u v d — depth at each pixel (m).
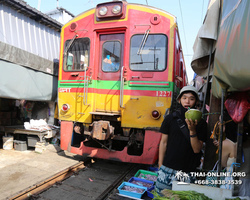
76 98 4.61
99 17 4.44
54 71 6.07
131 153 4.84
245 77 1.37
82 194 3.17
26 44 5.83
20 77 4.82
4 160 4.46
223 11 2.09
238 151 1.92
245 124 2.09
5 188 3.11
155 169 4.20
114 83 4.43
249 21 1.26
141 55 4.23
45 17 6.27
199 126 2.07
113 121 4.75
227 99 2.15
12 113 6.34
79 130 4.68
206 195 1.84
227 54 1.65
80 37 4.69
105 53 4.59
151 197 2.96
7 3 5.33
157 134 4.01
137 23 4.29
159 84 4.09
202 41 2.81
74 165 4.27
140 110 4.15
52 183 3.52
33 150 5.45
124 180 3.85
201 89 5.82
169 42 4.12
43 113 7.02
